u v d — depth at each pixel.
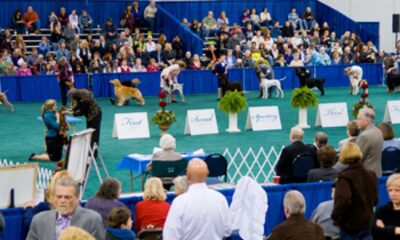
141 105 28.08
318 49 36.91
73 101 16.72
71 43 32.31
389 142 12.36
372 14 41.91
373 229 7.41
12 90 29.42
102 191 8.77
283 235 7.07
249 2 39.66
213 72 30.11
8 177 9.35
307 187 10.52
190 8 38.78
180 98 30.72
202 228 7.80
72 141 12.05
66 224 6.85
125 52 32.47
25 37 33.88
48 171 14.98
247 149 18.56
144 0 37.31
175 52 34.12
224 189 10.38
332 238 9.03
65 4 35.91
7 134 21.02
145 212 9.09
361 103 20.42
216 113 25.67
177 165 12.02
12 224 8.89
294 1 40.47
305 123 22.38
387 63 35.47
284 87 34.25
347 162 8.72
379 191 10.70
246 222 9.41
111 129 21.94
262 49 35.00
